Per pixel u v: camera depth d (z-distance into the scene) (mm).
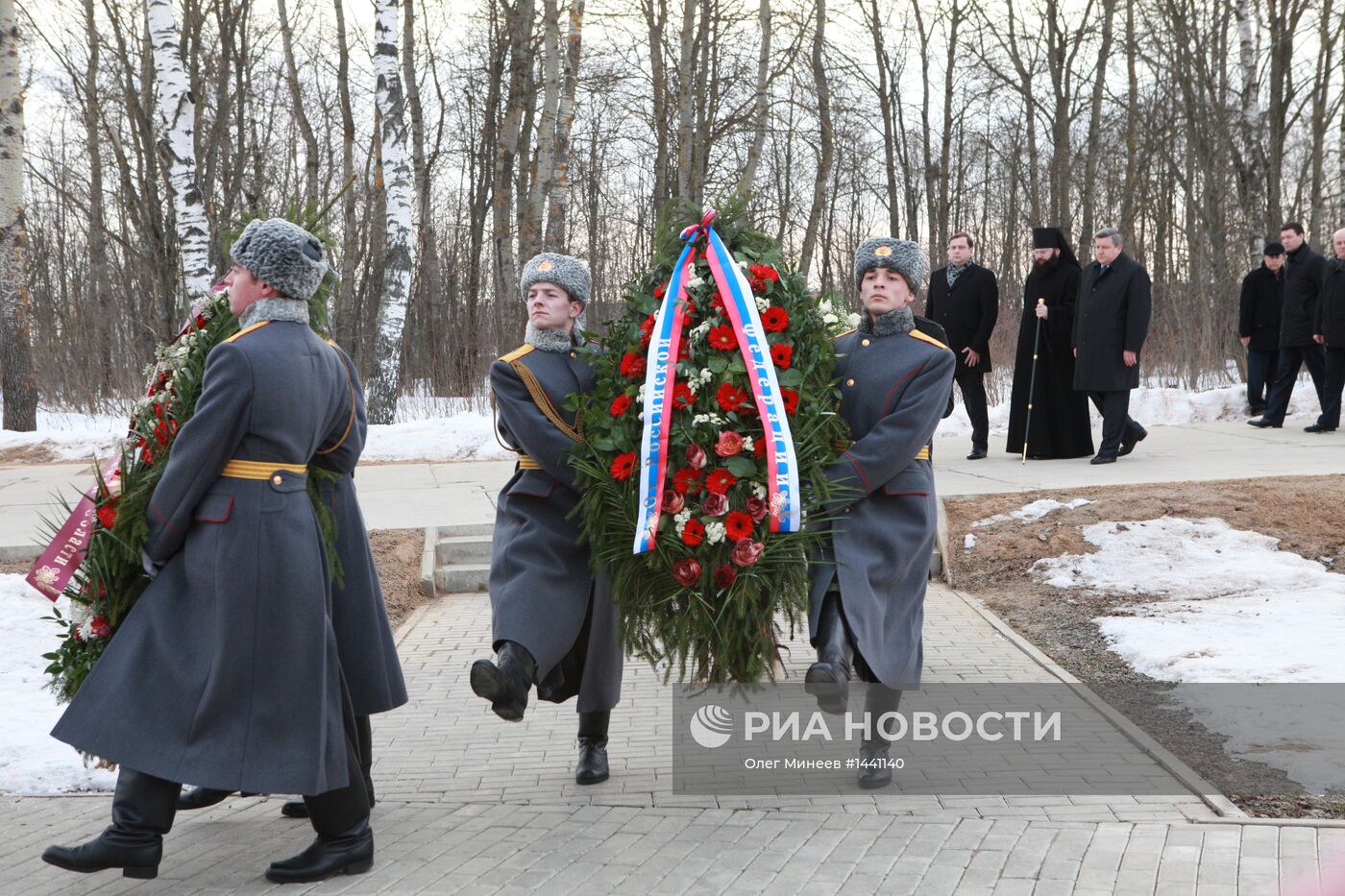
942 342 4590
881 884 3287
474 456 13195
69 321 21719
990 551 7680
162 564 3508
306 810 4059
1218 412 13531
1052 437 10570
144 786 3324
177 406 3627
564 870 3479
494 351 18719
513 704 3826
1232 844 3475
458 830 3859
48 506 9758
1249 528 7500
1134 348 9812
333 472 3785
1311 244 22703
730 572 3840
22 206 15672
